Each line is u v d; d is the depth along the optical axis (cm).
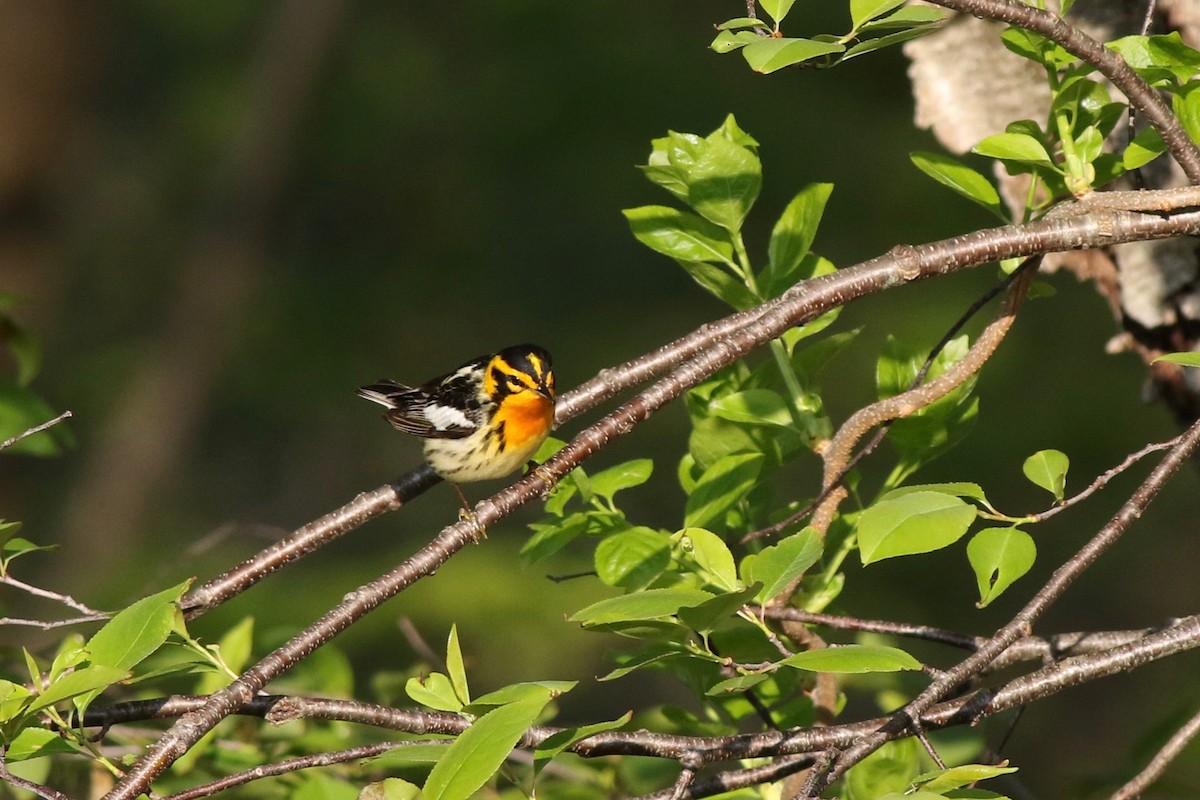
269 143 2227
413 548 1659
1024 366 1828
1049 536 1794
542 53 2155
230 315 2197
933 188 1916
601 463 1906
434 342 2141
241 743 620
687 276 2128
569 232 2148
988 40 697
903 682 667
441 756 406
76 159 1950
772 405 544
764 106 2022
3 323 705
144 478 2145
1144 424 1762
